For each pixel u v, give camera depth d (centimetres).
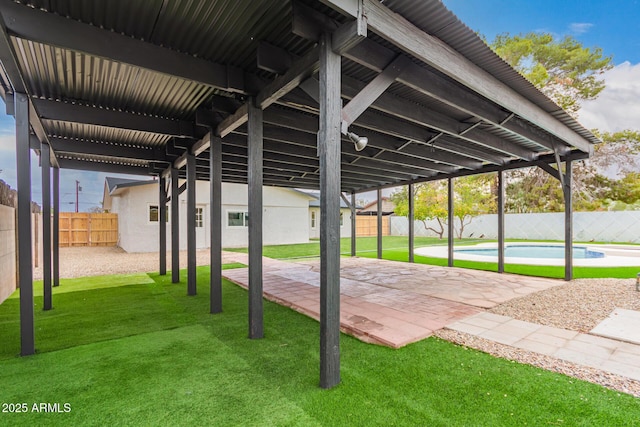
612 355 293
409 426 195
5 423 202
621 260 905
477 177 1955
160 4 242
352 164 739
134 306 489
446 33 279
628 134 1641
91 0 238
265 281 668
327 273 244
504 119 448
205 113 443
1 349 324
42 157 486
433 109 462
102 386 248
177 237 680
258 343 336
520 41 1700
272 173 875
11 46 251
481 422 198
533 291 550
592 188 1767
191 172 554
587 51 1681
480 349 311
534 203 1972
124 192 1385
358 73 356
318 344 333
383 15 243
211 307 451
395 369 271
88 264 959
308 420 203
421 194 1892
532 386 240
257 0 236
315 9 244
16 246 625
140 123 454
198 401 226
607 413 206
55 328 386
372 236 2412
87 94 394
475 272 763
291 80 296
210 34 281
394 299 504
